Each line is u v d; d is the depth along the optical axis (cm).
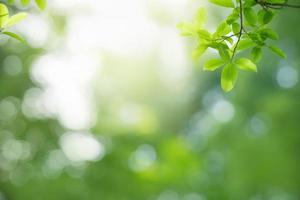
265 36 152
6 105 427
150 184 456
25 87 429
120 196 440
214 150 730
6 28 154
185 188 556
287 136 651
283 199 732
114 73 620
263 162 654
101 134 460
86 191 428
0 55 422
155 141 487
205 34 154
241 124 723
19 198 420
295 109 654
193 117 1024
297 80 695
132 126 486
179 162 484
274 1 151
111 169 441
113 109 495
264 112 684
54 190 420
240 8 150
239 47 154
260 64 743
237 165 666
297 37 688
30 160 428
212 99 1020
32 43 429
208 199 623
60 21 429
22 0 168
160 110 966
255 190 663
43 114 437
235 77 154
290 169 648
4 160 424
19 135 427
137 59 864
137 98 874
